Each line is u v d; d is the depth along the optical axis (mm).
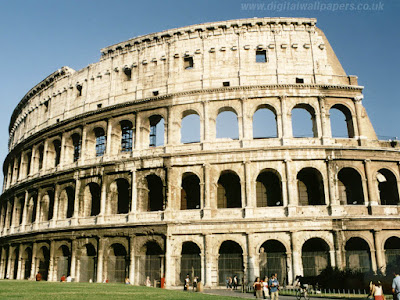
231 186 67875
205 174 65188
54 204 77938
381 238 61375
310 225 61156
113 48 79438
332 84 68250
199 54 72375
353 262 61344
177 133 69562
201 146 67125
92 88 80812
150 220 66312
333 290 49250
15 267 85250
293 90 67938
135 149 71250
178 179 66625
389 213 63000
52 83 90562
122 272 67625
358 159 64875
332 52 73875
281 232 61344
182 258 63719
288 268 59750
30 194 85688
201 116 68562
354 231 61312
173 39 74750
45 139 86312
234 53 71188
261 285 46031
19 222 89438
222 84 69875
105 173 72062
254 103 68062
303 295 45969
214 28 72750
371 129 70812
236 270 61812
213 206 64188
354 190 67312
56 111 86812
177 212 65125
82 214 73438
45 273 77375
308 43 71000
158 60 74812
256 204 66250
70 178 76438
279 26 71812
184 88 71250
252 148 64688
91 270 69812
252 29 72062
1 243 90562
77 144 82938
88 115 78062
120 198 73812
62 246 74938
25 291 35656
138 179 69188
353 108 68500
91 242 70125
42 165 86812
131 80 76312
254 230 61656
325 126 66625
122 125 77188
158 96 71062
